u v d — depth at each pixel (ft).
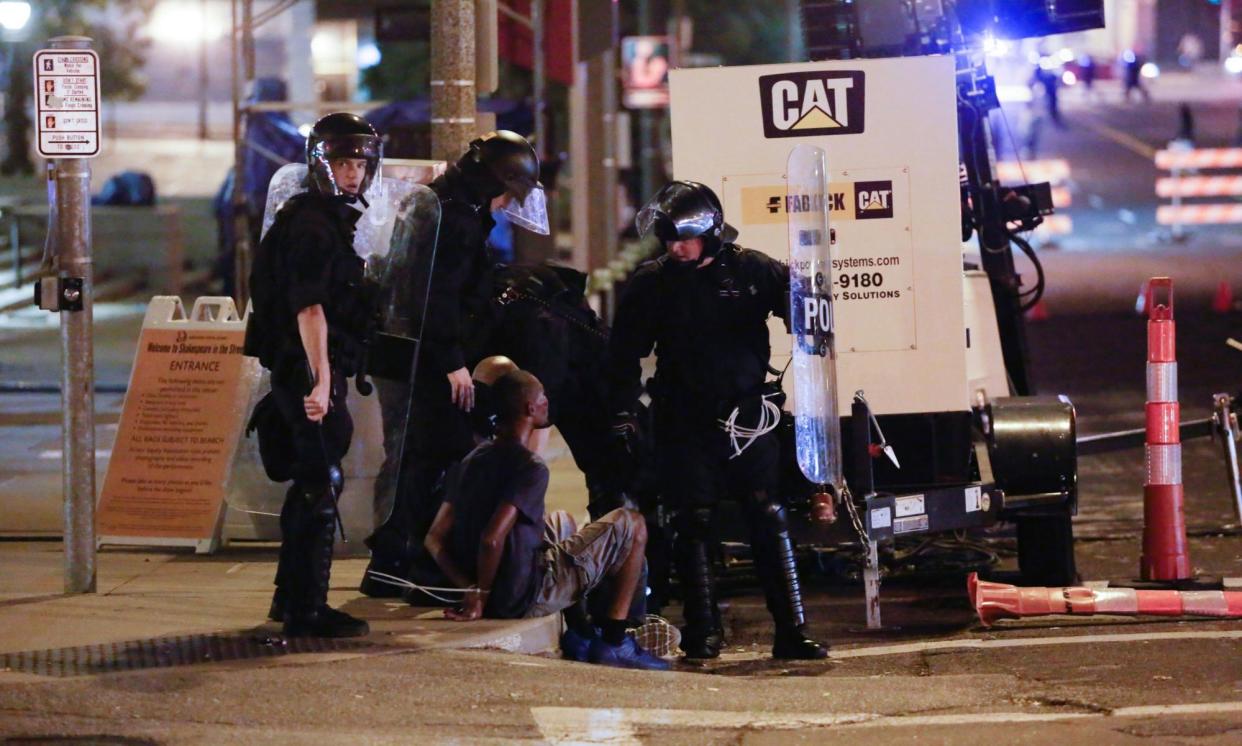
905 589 115.96
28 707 76.38
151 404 119.75
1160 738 73.26
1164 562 111.45
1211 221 417.28
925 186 105.50
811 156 94.17
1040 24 127.44
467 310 99.55
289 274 84.94
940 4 124.88
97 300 308.19
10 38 420.36
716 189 105.40
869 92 105.19
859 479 101.81
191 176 511.40
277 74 653.30
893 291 106.11
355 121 86.28
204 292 328.08
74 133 97.25
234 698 78.02
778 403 94.84
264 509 115.34
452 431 98.73
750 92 105.19
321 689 79.61
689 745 72.54
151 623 92.38
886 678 86.99
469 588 92.68
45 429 178.91
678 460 94.32
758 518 94.84
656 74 368.07
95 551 101.60
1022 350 132.05
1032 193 128.77
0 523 127.85
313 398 84.58
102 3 430.20
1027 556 113.39
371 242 95.71
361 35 335.26
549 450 152.97
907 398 106.42
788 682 84.99
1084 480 161.27
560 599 92.79
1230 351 245.86
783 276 94.22
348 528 113.91
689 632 96.07
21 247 328.70
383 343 95.66
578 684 82.23
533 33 238.27
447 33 119.55
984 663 91.81
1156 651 92.63
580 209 280.31
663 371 94.63
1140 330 272.10
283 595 91.86
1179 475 112.06
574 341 104.42
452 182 97.04
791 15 503.61
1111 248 408.87
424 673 82.69
